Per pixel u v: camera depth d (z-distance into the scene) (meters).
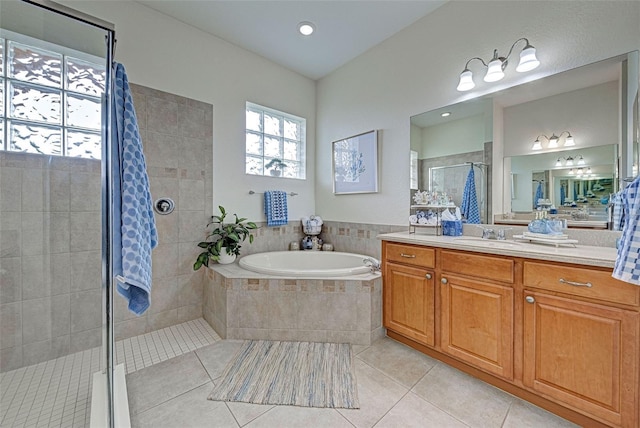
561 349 1.29
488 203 2.00
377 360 1.83
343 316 2.05
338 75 3.17
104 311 1.39
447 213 2.15
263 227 3.00
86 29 1.40
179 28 2.40
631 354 1.11
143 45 2.21
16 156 1.63
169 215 2.35
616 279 1.14
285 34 2.59
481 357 1.57
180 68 2.40
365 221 2.89
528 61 1.69
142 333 2.22
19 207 1.63
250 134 2.97
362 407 1.40
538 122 1.78
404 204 2.54
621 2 1.50
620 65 1.50
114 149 1.22
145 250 1.26
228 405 1.41
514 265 1.45
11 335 1.59
